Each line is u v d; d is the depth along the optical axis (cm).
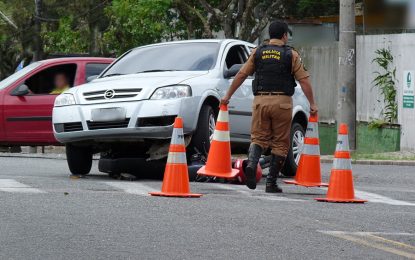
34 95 2803
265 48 1802
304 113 2339
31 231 1245
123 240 1201
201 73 2064
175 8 5825
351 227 1381
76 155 2094
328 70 4359
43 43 7662
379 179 2344
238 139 2152
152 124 1933
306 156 1912
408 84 3572
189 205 1538
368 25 3925
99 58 2916
